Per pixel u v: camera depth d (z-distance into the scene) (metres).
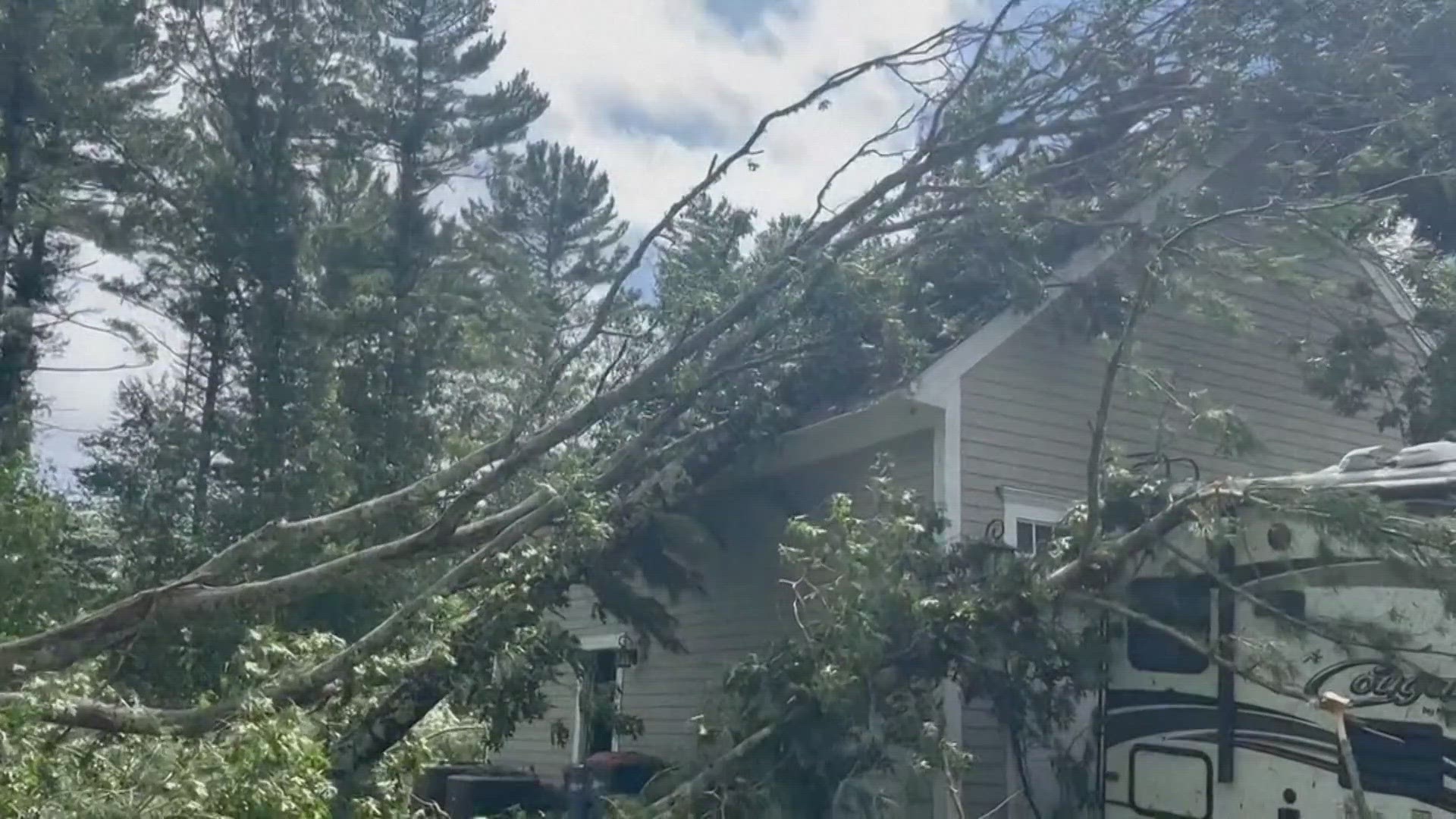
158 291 25.88
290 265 23.20
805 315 11.21
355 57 26.84
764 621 13.52
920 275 11.59
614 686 13.56
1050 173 11.71
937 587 9.74
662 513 11.71
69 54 23.69
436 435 22.88
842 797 9.00
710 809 8.98
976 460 11.61
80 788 6.85
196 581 9.15
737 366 11.05
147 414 25.98
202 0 23.98
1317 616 8.50
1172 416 12.73
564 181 41.28
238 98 24.16
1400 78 10.77
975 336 11.66
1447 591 7.72
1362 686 8.20
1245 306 13.38
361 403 23.00
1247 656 8.65
